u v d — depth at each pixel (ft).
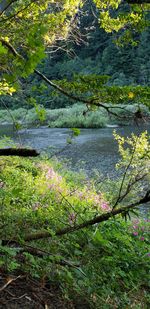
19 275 11.71
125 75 157.17
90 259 14.03
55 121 106.73
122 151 31.81
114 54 162.91
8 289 11.02
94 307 11.38
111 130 94.38
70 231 13.24
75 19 24.30
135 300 13.53
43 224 16.81
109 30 19.99
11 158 26.45
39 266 12.00
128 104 12.35
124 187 33.68
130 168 48.73
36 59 6.57
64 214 19.13
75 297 11.71
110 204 24.09
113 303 12.20
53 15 19.97
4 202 18.34
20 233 14.30
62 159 50.49
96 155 61.77
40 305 10.70
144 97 11.90
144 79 149.59
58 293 11.56
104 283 13.00
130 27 19.02
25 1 14.97
